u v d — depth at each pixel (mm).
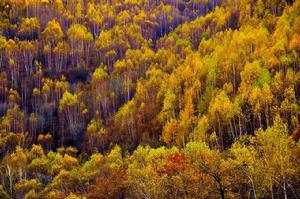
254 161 47125
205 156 48531
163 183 52406
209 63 136375
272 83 104125
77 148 135000
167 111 124312
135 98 144875
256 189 48344
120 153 104875
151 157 72812
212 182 46938
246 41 140625
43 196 88875
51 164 110812
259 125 99188
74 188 86875
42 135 137875
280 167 47469
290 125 87312
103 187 62375
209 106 107312
